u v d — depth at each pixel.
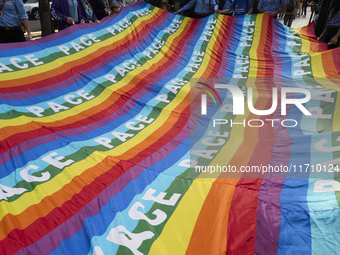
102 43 5.77
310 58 6.08
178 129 4.25
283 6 7.71
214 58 6.38
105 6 7.46
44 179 2.96
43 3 7.16
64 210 2.62
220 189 2.91
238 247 2.33
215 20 6.96
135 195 2.90
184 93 5.09
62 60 5.11
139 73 5.49
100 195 2.83
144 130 4.19
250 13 7.97
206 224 2.54
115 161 3.34
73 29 5.69
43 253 2.21
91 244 2.28
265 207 2.62
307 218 2.47
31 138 3.51
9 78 4.43
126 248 2.30
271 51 6.46
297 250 2.28
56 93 4.57
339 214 2.46
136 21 6.55
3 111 3.83
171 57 6.31
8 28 5.73
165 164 3.38
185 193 2.90
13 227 2.38
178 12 8.53
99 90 4.91
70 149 3.47
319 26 7.87
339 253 2.22
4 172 3.02
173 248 2.33
